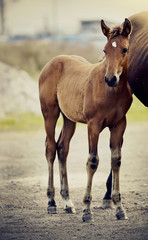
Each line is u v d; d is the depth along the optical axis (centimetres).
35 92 3291
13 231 891
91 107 935
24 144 2159
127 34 889
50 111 1085
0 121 2848
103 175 1455
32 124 2812
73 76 1030
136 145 2053
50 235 859
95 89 935
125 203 1084
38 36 5916
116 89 911
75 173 1494
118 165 955
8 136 2434
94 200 1131
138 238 824
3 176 1478
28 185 1332
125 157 1775
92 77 953
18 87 3238
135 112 3228
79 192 1218
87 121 955
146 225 903
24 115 2983
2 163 1709
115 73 870
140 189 1235
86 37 5462
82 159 1759
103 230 880
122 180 1367
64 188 1049
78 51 5038
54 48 5138
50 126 1081
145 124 2825
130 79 1083
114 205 975
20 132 2567
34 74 4475
